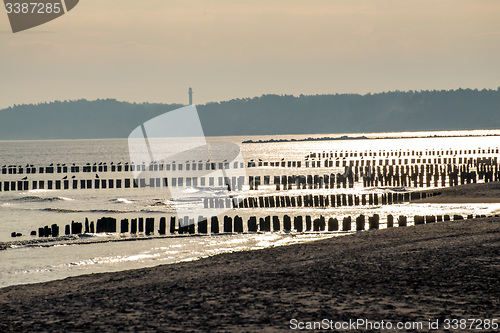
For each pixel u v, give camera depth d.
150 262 86.00
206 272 60.44
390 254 64.56
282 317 38.62
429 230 87.38
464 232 82.88
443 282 48.97
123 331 36.44
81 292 51.78
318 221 113.88
